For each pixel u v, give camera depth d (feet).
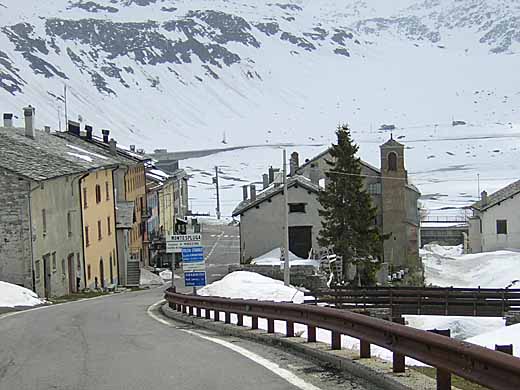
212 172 615.57
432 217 345.31
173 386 34.22
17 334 61.41
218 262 259.80
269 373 37.01
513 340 59.47
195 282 108.17
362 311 100.94
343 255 180.55
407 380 30.86
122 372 38.47
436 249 282.97
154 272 255.70
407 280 202.80
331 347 41.65
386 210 230.27
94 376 37.52
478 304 120.47
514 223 239.71
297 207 204.33
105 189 197.98
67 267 157.17
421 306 121.80
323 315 41.83
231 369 38.50
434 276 219.20
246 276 120.06
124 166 221.87
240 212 207.00
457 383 32.78
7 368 41.09
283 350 45.62
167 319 81.71
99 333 61.31
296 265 163.53
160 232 308.60
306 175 247.09
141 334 59.88
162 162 435.12
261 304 53.47
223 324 63.77
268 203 205.46
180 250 107.96
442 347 27.14
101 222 191.83
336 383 34.01
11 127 183.62
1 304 111.55
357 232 180.04
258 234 206.18
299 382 34.42
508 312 105.81
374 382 33.01
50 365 41.68
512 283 171.42
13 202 132.16
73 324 72.69
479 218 253.24
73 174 154.30
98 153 222.28
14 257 132.36
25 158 145.79
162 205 318.04
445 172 596.70
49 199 145.38
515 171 589.32
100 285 188.03
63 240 154.61
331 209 184.85
